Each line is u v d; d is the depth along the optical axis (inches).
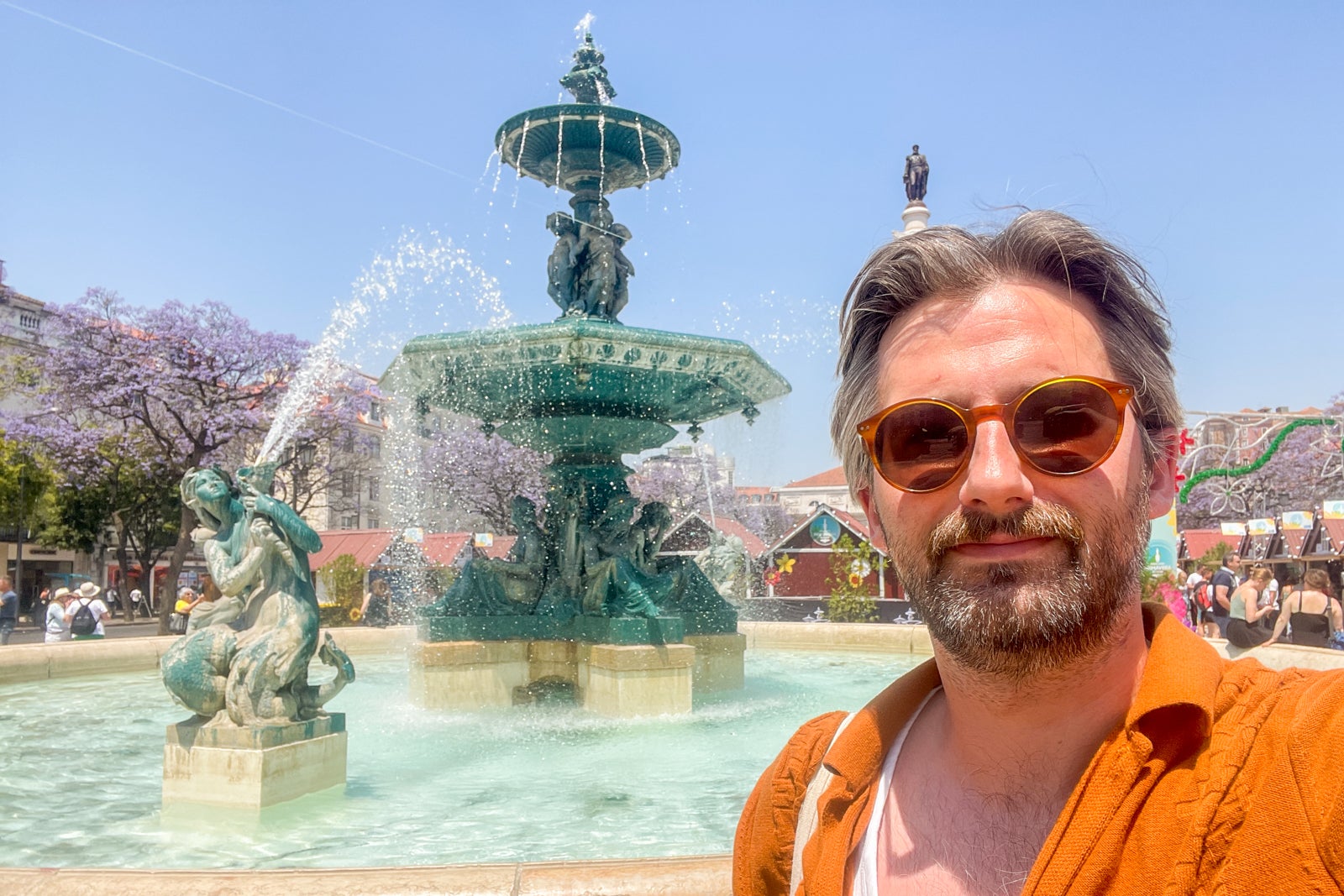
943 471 39.4
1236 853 29.5
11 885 92.6
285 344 1048.8
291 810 164.1
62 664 360.8
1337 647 344.5
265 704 165.8
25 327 1220.5
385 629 474.3
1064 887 32.0
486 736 238.7
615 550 309.9
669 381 301.7
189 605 587.2
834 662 422.0
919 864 38.8
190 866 134.7
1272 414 636.7
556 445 336.5
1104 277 42.2
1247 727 32.1
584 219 330.6
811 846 42.6
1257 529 1069.8
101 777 193.2
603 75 342.3
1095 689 37.4
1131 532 38.3
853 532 849.5
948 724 42.3
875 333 46.8
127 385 973.8
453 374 303.7
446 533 1129.4
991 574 37.2
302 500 1211.2
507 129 323.0
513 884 88.4
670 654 268.7
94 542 1226.6
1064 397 38.4
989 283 41.9
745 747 223.3
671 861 93.0
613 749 221.8
